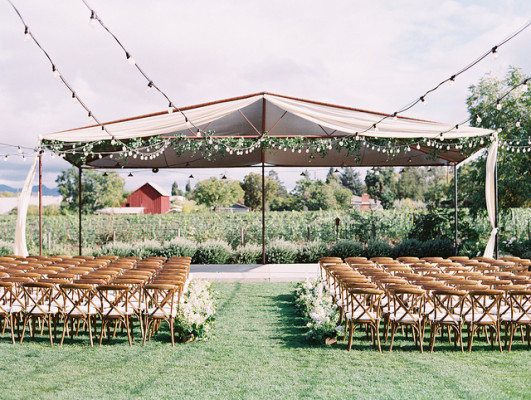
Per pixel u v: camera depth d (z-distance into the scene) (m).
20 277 6.11
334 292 7.16
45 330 6.27
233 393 3.89
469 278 6.54
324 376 4.36
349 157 15.17
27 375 4.38
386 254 14.12
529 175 14.63
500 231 15.71
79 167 14.14
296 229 18.42
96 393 3.89
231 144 10.84
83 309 5.78
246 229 17.47
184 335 5.65
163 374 4.42
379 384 4.12
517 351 5.31
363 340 5.80
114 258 8.96
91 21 3.78
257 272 11.91
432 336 5.32
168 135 11.63
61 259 8.54
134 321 6.89
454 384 4.12
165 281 5.88
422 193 42.81
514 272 7.66
